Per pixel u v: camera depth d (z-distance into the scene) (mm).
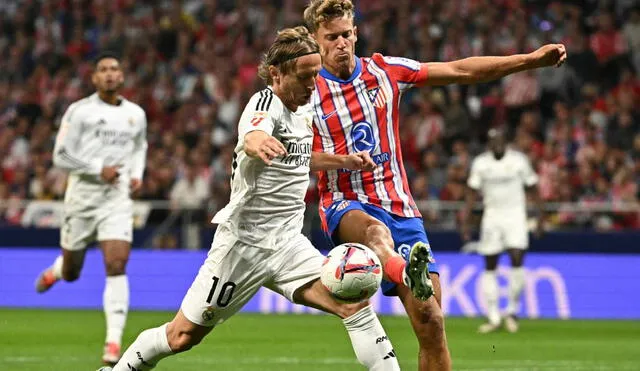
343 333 31844
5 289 43406
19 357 24406
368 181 16234
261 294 42094
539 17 56594
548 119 52188
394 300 41219
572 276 41031
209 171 47375
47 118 55156
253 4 59969
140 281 42812
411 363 23922
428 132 50031
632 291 40625
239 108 53344
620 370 23047
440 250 42188
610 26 55219
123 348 26703
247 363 23391
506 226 34188
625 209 40906
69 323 34625
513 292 34281
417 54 54781
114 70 24141
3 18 62781
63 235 24594
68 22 61938
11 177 52281
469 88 53062
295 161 14680
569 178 46594
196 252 42781
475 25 55875
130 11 61938
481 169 34531
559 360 25047
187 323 15023
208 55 57562
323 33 16109
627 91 52219
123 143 24391
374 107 16234
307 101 14430
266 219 14766
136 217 44062
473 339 30812
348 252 14023
